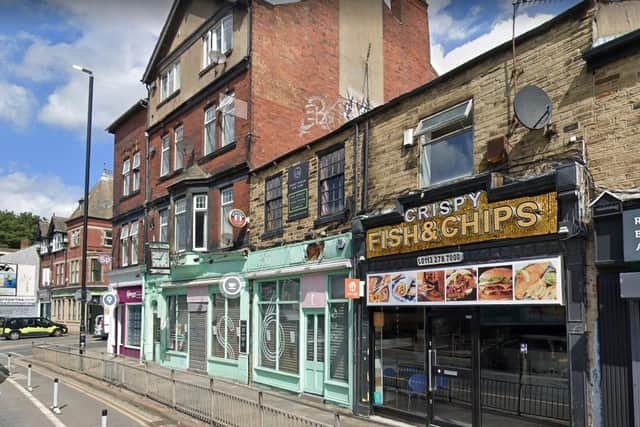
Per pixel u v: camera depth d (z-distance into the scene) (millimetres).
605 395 6859
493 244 8445
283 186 14344
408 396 10109
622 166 7051
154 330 21375
